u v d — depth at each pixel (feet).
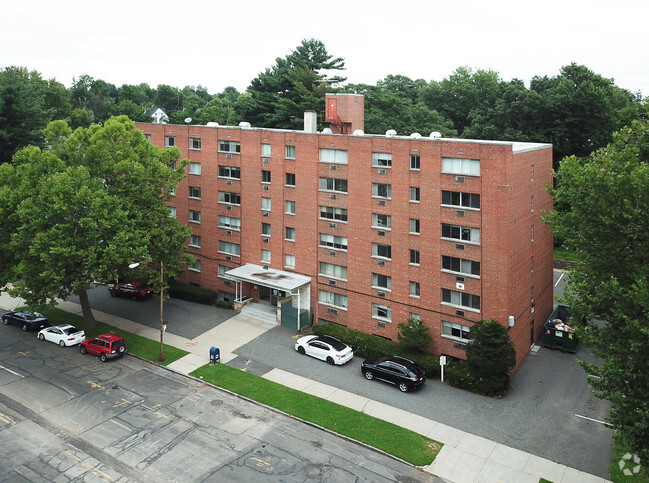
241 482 80.38
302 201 139.13
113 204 124.26
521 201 115.24
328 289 137.80
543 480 81.46
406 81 340.80
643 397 67.51
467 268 114.32
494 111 245.04
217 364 119.55
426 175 117.19
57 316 148.05
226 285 158.40
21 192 123.95
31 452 87.76
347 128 152.15
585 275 82.79
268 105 244.83
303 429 95.14
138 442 90.63
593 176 81.30
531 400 104.42
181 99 589.32
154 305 156.87
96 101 415.85
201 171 159.22
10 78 244.22
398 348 121.19
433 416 98.78
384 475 82.58
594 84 233.76
